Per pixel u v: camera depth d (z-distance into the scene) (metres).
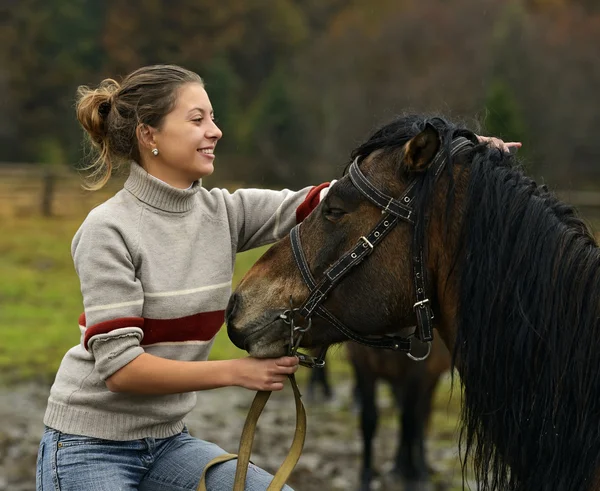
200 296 4.34
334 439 11.62
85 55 63.38
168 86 4.37
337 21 56.69
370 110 45.28
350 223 3.99
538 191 3.96
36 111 61.47
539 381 3.72
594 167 40.47
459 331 3.87
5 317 18.52
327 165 45.62
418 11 47.94
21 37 63.53
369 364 9.70
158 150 4.38
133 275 4.17
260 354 4.16
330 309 4.07
